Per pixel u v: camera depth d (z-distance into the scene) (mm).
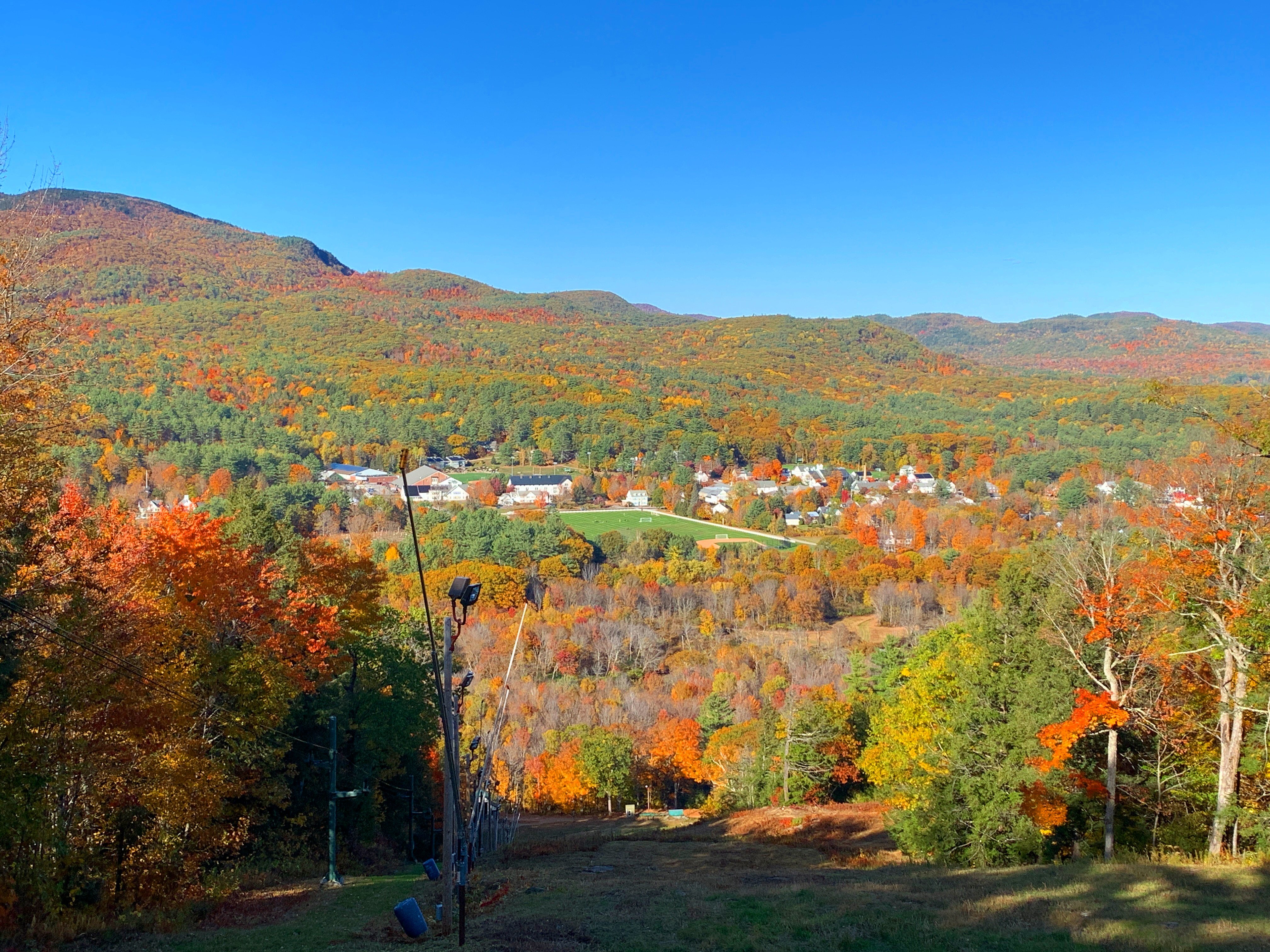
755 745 57344
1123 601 25891
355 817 32719
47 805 18797
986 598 30375
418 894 22047
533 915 17797
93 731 19844
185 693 21750
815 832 39906
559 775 64500
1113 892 19219
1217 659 25172
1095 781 25922
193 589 24000
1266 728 22750
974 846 27250
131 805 21188
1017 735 26734
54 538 19312
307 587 28609
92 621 18672
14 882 17156
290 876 26719
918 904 19000
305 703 30938
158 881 21328
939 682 34594
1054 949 14578
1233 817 23844
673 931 16078
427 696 36719
